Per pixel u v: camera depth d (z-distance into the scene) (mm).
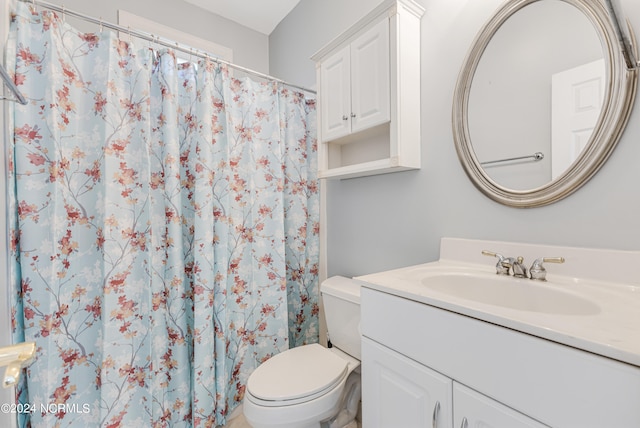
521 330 591
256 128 1704
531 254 979
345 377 1258
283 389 1129
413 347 805
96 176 1251
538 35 973
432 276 1014
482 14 1114
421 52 1316
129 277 1285
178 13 2039
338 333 1451
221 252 1504
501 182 1063
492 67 1084
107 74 1237
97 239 1255
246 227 1655
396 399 852
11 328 1035
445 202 1251
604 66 834
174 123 1394
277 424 1064
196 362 1393
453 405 706
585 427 507
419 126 1327
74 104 1205
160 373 1366
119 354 1241
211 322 1440
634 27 793
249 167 1650
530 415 575
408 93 1272
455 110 1183
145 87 1333
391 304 870
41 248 1104
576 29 890
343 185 1799
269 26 2391
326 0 1871
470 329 672
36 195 1100
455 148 1197
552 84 941
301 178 1888
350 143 1701
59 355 1154
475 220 1151
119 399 1234
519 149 1017
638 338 510
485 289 986
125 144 1286
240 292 1611
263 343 1700
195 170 1441
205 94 1454
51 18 1119
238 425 1497
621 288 788
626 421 467
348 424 1419
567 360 530
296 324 1899
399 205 1449
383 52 1273
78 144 1221
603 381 490
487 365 642
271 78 1727
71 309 1196
